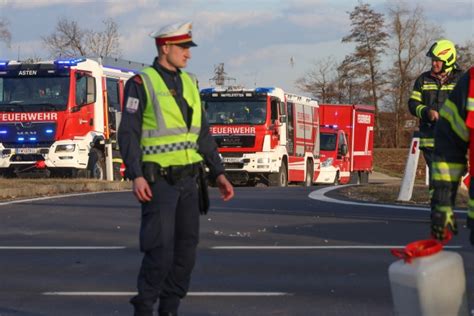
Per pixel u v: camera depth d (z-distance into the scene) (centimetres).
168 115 718
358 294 934
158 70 729
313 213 1669
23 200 2028
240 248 1247
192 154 725
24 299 931
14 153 2816
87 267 1120
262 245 1273
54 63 2822
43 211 1756
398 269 524
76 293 959
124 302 912
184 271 738
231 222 1534
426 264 518
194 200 729
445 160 586
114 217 1639
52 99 2817
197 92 742
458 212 1611
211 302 905
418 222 1511
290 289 966
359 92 7994
